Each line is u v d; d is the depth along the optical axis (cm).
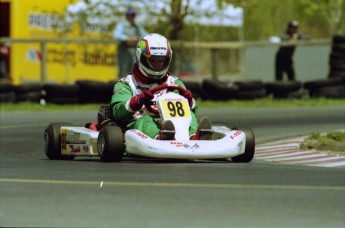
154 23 9000
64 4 9044
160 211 2258
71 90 7300
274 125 5678
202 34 12306
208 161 3603
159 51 3647
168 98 3488
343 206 2352
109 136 3409
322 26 14912
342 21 13538
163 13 8888
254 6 9194
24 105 7112
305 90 8256
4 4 8650
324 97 8150
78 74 9144
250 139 3553
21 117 6297
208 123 3447
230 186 2698
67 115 6456
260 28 13650
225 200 2433
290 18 13812
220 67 12631
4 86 7244
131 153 3375
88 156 3962
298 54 10156
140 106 3519
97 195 2509
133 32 8306
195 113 3688
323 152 3969
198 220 2147
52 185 2722
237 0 9075
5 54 8500
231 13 9625
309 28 15125
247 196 2503
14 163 3581
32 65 8725
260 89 7975
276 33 13788
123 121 3638
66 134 3794
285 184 2758
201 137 3447
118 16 8988
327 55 10038
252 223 2125
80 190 2608
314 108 7181
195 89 7712
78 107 7094
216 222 2127
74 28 9138
